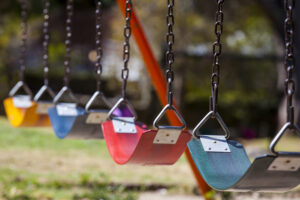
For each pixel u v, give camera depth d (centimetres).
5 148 1007
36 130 1314
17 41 2242
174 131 313
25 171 795
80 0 2927
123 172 838
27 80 2438
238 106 2505
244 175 249
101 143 1198
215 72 314
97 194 619
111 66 2325
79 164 895
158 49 1927
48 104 516
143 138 307
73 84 2481
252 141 1862
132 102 2317
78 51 2897
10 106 543
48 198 621
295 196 711
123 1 484
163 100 526
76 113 454
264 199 692
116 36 2114
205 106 2478
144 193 709
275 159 248
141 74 2133
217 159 291
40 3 2080
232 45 2155
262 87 2327
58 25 3027
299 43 1464
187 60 2111
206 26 2020
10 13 2108
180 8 1986
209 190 527
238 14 2116
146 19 1973
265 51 2206
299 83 1469
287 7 271
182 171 878
